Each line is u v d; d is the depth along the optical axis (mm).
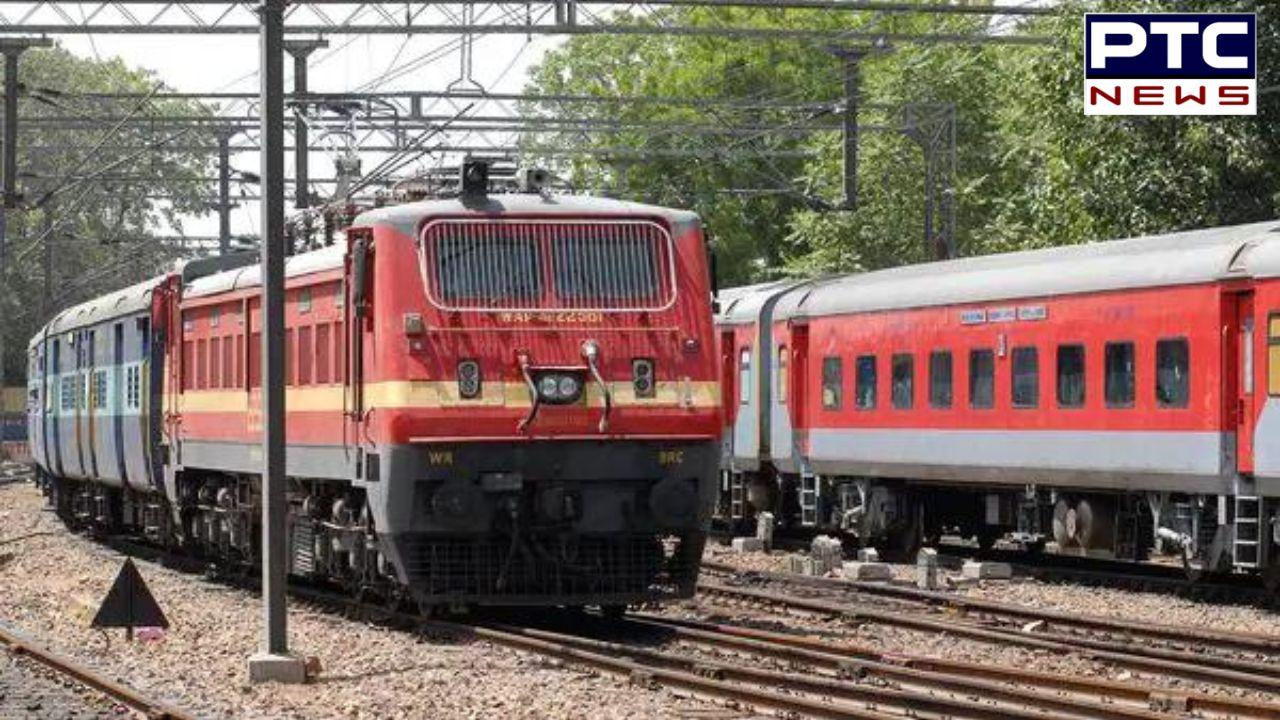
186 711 25312
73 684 28156
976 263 48875
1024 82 66312
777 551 54531
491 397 32312
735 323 59500
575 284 32969
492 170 34906
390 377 32344
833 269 94875
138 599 30719
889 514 51812
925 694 25641
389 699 26031
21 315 154875
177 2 56688
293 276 37438
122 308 52562
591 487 32844
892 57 95812
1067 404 43656
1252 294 38438
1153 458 40844
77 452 60406
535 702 25344
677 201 117188
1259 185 58969
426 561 33062
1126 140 58594
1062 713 23719
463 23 57938
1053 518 45969
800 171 118000
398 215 32750
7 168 69938
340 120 55156
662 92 118125
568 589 33500
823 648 30500
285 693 27094
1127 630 33281
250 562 42719
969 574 44156
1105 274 42500
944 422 48219
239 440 41375
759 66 116938
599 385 32625
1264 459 37906
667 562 34000
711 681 25703
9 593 42875
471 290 32625
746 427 58594
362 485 33625
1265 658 30297
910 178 93438
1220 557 39625
